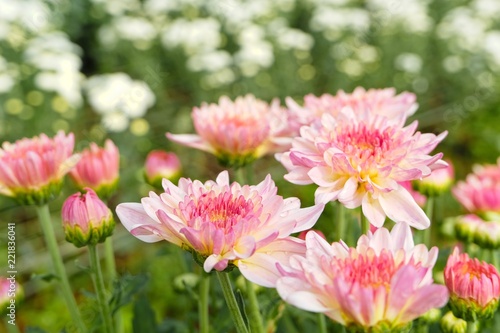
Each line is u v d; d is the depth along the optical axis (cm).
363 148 39
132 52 145
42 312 81
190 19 161
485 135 125
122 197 102
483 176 62
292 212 35
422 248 33
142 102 108
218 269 34
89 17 152
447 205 94
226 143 47
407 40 158
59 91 115
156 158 56
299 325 52
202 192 36
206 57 133
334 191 38
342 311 32
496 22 171
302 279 32
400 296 31
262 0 160
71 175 50
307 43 145
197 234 34
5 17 120
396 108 47
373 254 33
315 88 152
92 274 43
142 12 161
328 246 34
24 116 115
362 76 149
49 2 127
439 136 39
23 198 45
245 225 34
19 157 45
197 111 49
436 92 152
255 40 139
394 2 146
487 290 38
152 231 35
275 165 110
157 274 82
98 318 47
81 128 126
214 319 50
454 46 154
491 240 49
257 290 47
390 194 38
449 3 180
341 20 153
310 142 39
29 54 118
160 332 53
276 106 51
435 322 49
